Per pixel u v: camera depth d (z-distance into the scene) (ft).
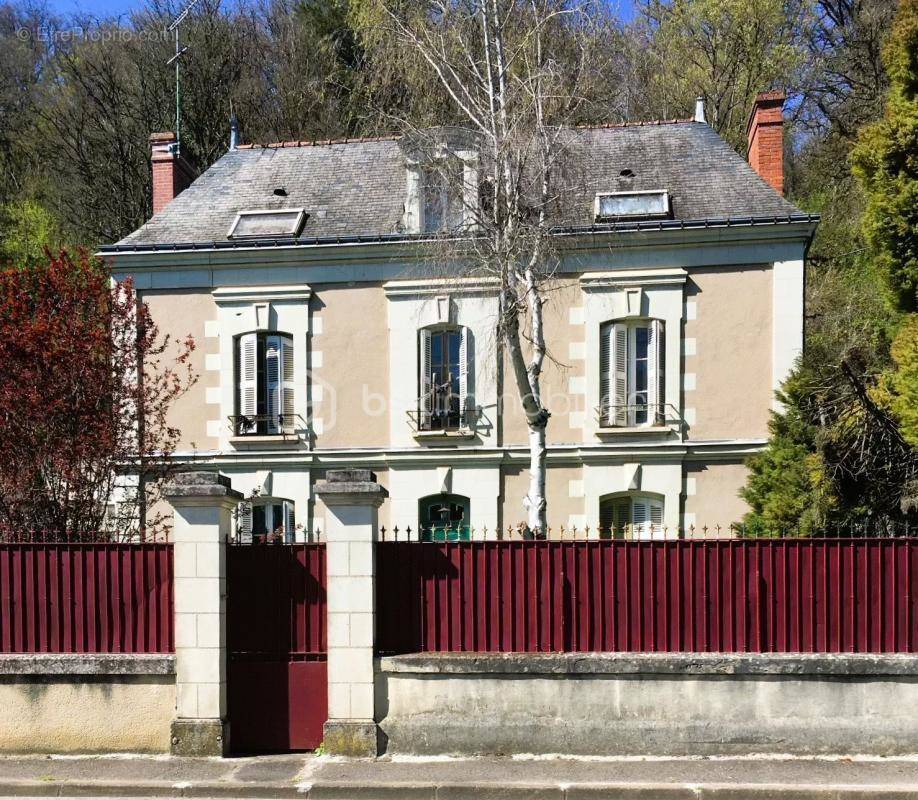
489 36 43.68
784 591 28.37
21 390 33.65
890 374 40.11
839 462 38.70
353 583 28.58
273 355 57.52
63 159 100.63
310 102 92.84
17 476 34.17
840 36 93.20
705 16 91.20
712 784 25.40
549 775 26.32
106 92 100.48
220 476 29.27
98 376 35.24
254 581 29.71
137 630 29.58
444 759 27.89
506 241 40.96
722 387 53.83
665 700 27.89
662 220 54.44
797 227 53.11
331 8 98.89
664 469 53.72
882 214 41.70
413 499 55.57
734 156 59.00
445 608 29.17
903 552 28.19
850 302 69.26
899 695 27.48
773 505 42.83
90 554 29.89
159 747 28.86
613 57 46.19
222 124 101.50
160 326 57.57
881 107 81.05
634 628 28.66
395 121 44.47
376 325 56.44
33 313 36.63
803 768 26.55
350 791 25.86
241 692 29.43
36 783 26.55
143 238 59.21
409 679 28.45
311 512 56.39
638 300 54.24
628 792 25.26
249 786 26.07
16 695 29.25
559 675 28.09
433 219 54.80
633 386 55.06
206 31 103.50
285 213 59.06
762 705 27.71
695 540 28.63
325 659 29.32
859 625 28.12
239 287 57.16
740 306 53.83
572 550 28.96
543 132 40.70
